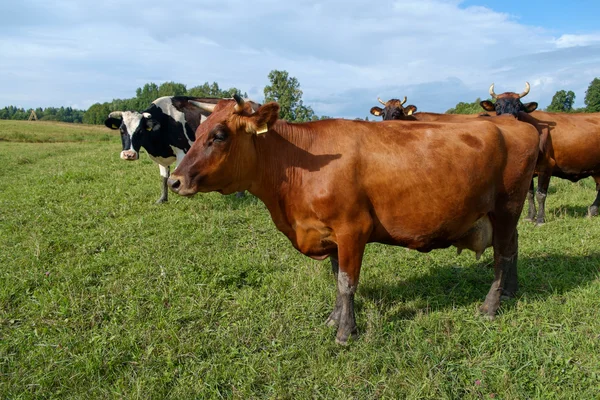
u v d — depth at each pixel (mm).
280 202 4305
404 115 11570
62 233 7199
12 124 55156
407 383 3623
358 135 4180
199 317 4660
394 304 4973
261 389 3646
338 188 3994
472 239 4664
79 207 8727
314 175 4062
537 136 4699
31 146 26219
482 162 4242
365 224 4113
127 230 7316
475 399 3455
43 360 3912
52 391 3607
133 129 8883
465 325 4520
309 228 4262
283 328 4422
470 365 3857
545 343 4059
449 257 6414
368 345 4113
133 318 4574
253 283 5516
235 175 4070
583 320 4453
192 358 3982
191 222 7762
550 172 8180
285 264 6082
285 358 3984
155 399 3473
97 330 4414
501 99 9703
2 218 7992
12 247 6508
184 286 5258
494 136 4344
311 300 4934
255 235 7340
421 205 4125
